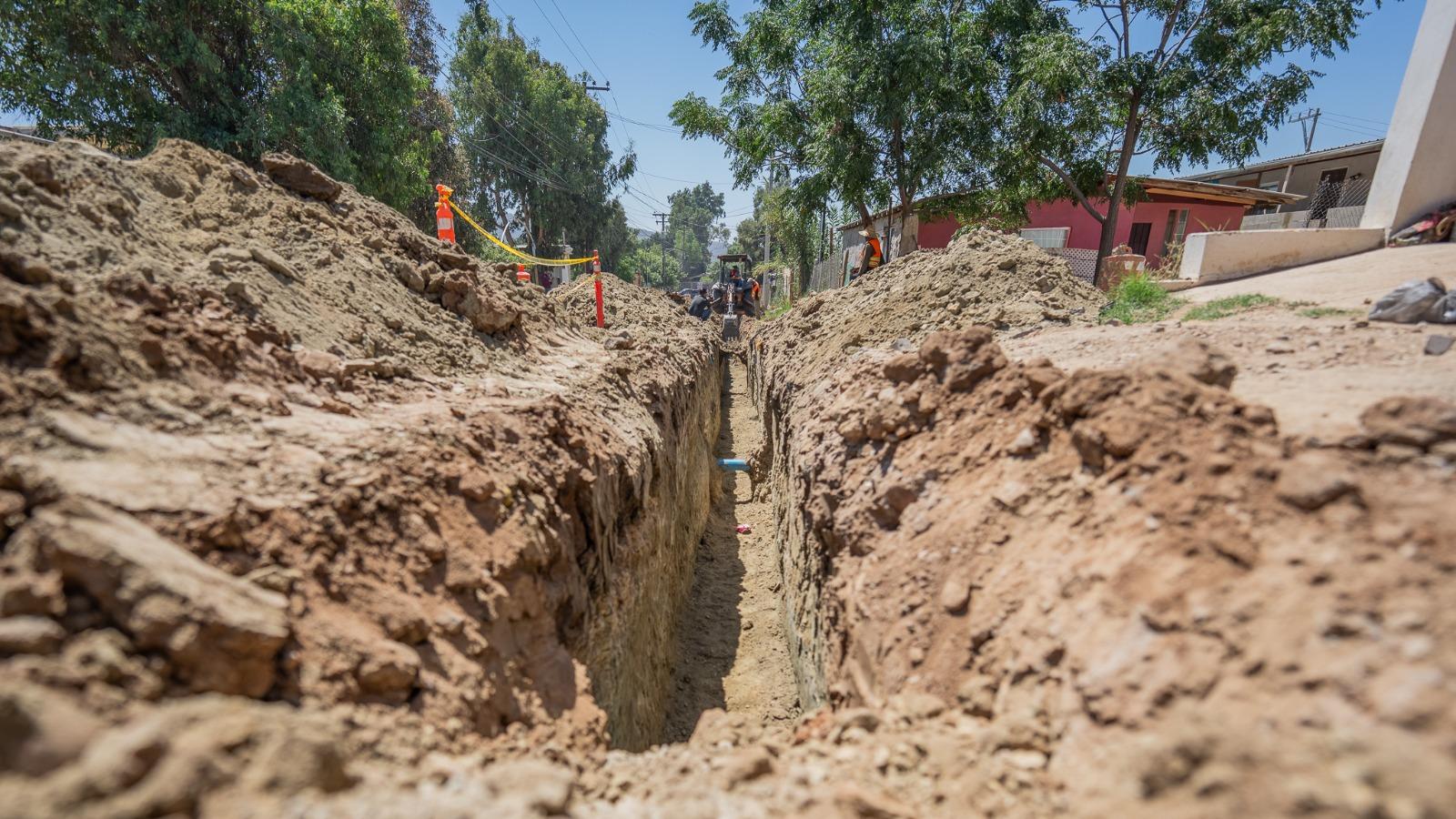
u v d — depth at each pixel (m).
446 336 4.69
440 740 1.97
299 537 2.18
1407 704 1.33
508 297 6.45
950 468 3.23
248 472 2.35
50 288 2.36
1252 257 6.93
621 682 3.74
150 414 2.36
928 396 3.68
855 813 1.74
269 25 12.47
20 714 1.19
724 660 5.81
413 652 2.14
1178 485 2.10
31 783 1.14
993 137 12.77
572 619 3.20
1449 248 5.97
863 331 7.58
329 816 1.32
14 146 3.12
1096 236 16.48
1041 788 1.74
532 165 32.50
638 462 4.68
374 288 4.49
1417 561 1.59
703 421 10.29
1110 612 1.96
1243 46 10.40
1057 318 6.25
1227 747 1.43
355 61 13.88
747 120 16.12
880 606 2.92
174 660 1.58
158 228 3.56
